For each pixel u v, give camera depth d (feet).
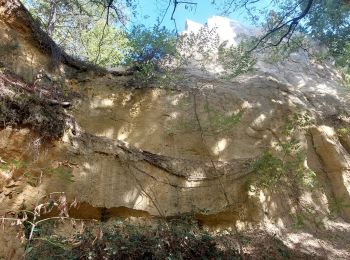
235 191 28.84
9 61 26.76
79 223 22.77
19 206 20.12
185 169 27.20
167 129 33.04
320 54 43.68
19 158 20.45
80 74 32.89
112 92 33.14
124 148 25.23
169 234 21.17
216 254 22.25
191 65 40.04
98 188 23.41
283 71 46.85
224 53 38.06
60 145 22.18
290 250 27.27
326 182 36.50
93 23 49.01
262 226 29.53
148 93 34.22
